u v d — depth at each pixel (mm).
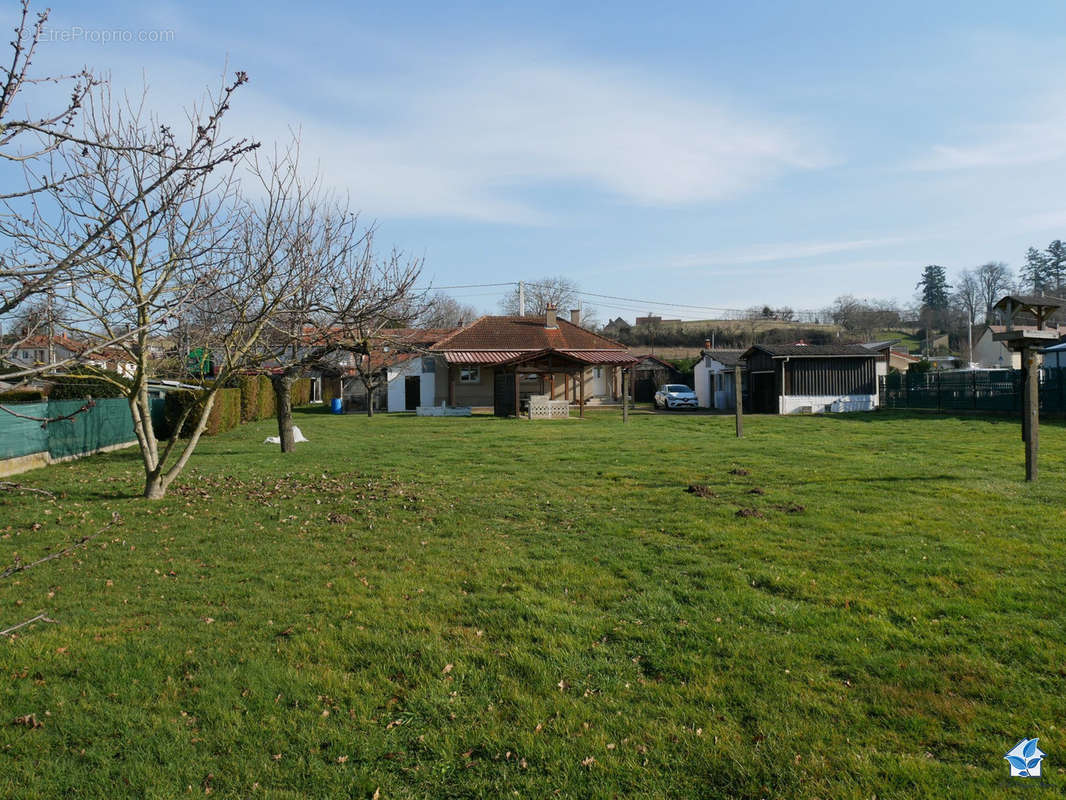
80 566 7293
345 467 14133
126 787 3646
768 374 35062
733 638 5289
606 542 7988
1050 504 9219
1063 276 90250
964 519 8516
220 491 11398
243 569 7199
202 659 5039
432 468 13883
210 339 11688
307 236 11242
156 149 3340
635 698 4504
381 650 5188
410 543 8148
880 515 8836
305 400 47500
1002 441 17359
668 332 76438
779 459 14320
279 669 4859
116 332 9359
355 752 3961
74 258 2881
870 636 5273
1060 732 3936
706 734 4070
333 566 7289
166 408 21641
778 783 3627
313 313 11898
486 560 7383
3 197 2838
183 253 8281
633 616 5777
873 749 3881
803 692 4488
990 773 3623
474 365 38750
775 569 6793
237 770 3791
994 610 5633
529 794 3596
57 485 12008
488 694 4559
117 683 4676
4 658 5016
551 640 5301
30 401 15828
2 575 2934
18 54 2896
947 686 4504
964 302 92250
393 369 39906
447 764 3842
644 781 3670
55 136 3045
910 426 22844
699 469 13000
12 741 4031
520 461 14742
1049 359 29547
